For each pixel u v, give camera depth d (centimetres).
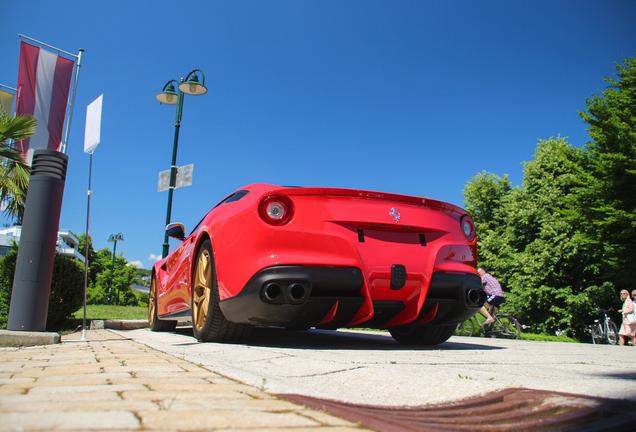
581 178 1547
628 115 1430
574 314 1781
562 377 170
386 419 97
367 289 283
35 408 97
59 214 401
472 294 321
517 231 2103
